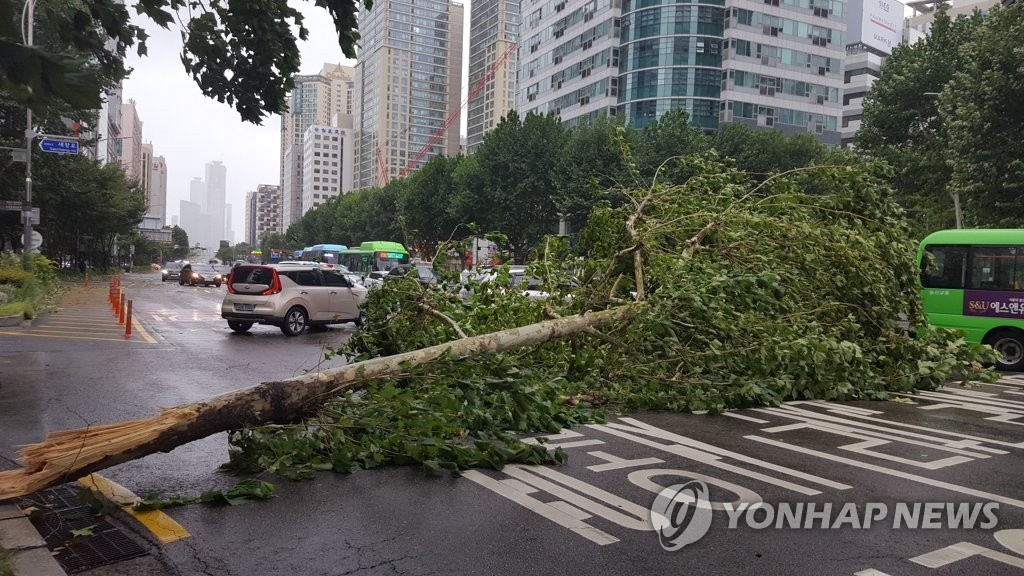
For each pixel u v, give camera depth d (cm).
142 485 489
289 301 1571
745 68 6575
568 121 7500
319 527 414
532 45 8275
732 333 834
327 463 530
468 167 4572
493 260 1144
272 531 407
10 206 2488
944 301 1341
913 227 1167
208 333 1593
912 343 972
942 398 911
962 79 2039
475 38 18538
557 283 1028
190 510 439
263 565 360
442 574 353
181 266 5488
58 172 3597
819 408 820
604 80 6912
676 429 691
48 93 155
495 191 4228
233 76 518
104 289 3600
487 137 4366
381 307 917
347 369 574
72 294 2986
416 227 5191
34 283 2303
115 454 433
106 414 706
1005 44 1883
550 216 4331
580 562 370
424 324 910
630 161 1255
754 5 6581
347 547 385
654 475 528
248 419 502
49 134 2573
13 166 3056
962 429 714
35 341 1299
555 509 451
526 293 990
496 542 395
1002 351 1287
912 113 3117
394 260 4438
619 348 864
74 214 4147
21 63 152
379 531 409
